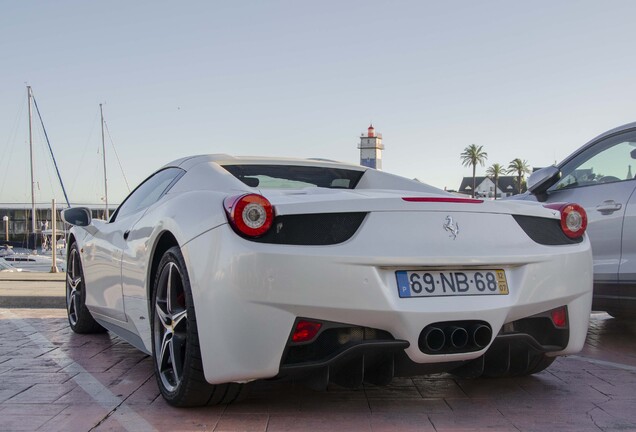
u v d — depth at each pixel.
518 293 2.78
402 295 2.58
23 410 2.91
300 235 2.57
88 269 4.49
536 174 4.99
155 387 3.32
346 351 2.55
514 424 2.71
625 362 3.98
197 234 2.71
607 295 4.47
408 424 2.70
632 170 4.47
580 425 2.70
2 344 4.57
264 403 2.99
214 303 2.57
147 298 3.25
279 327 2.50
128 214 4.00
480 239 2.76
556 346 3.04
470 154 98.56
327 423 2.70
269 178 3.62
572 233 3.07
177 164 3.80
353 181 3.90
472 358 2.75
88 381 3.46
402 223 2.66
